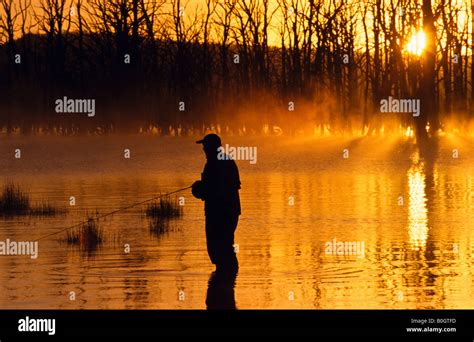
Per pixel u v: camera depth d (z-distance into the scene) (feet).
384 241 71.61
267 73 359.46
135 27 340.39
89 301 51.29
